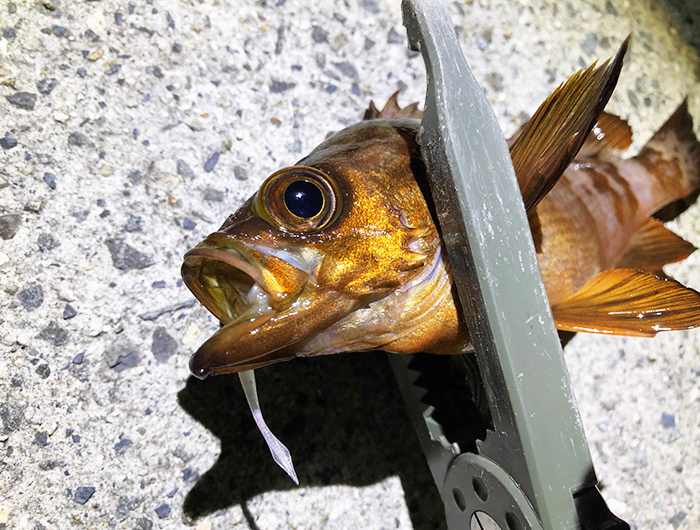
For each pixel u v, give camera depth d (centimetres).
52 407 14
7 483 14
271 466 16
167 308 16
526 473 11
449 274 12
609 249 17
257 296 11
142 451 15
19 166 15
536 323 11
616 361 19
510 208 11
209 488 15
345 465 16
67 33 16
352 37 19
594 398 19
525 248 11
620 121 18
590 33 22
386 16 20
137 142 16
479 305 11
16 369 14
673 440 19
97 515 14
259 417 12
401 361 15
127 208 16
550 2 22
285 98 18
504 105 21
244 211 11
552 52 22
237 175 17
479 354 11
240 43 18
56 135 16
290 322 10
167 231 16
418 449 17
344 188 11
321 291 11
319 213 11
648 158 18
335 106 19
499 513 11
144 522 15
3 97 15
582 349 19
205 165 17
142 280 16
